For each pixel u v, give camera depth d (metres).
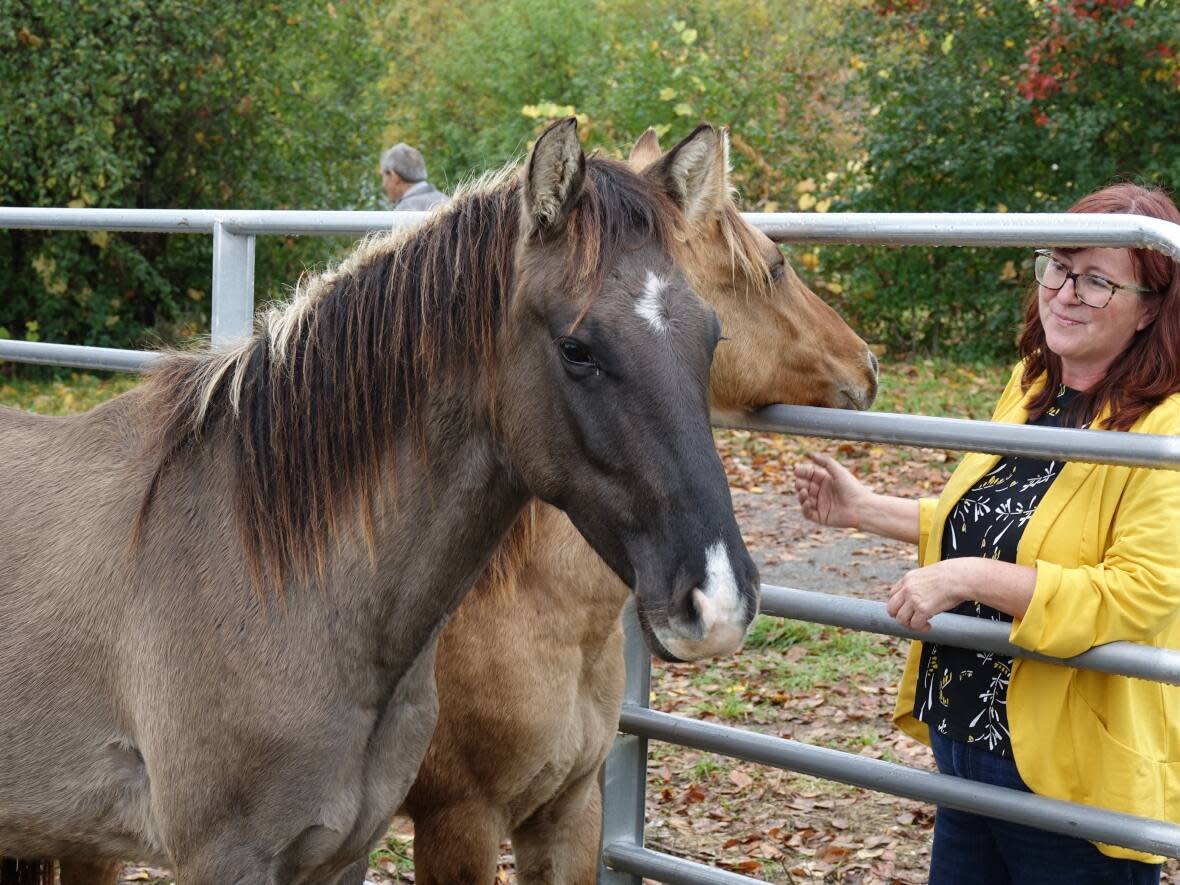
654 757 4.63
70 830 2.12
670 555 1.72
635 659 2.87
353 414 2.02
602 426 1.78
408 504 2.02
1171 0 11.30
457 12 24.38
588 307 1.78
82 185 11.59
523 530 2.47
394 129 20.92
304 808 2.00
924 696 2.34
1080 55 11.59
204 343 2.37
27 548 2.13
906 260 12.25
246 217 2.95
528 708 2.59
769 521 7.35
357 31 13.88
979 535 2.21
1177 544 1.99
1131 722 2.08
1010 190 12.34
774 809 4.20
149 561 2.05
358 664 2.03
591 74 15.41
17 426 2.34
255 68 12.64
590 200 1.83
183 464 2.12
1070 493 2.11
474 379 1.96
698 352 1.79
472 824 2.68
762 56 15.52
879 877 3.71
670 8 16.67
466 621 2.58
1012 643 2.07
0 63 11.22
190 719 1.98
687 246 2.56
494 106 19.56
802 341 2.76
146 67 11.84
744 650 5.58
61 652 2.06
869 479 8.07
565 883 2.86
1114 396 2.09
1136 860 2.14
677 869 2.72
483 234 1.96
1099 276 2.04
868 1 13.21
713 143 1.97
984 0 11.98
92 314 12.30
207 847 1.99
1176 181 11.35
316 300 2.11
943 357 12.27
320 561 2.01
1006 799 2.13
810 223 2.28
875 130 12.66
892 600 2.10
